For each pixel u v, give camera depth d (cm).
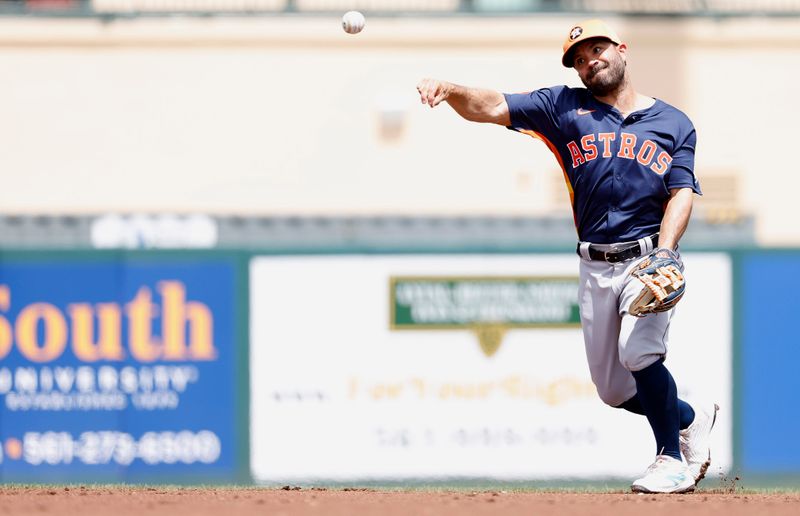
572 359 4878
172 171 6006
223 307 4916
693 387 4866
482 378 4872
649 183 2469
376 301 4894
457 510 2152
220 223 5791
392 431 4866
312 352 4888
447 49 6022
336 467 4862
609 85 2478
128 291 4938
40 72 6012
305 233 5756
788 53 6128
